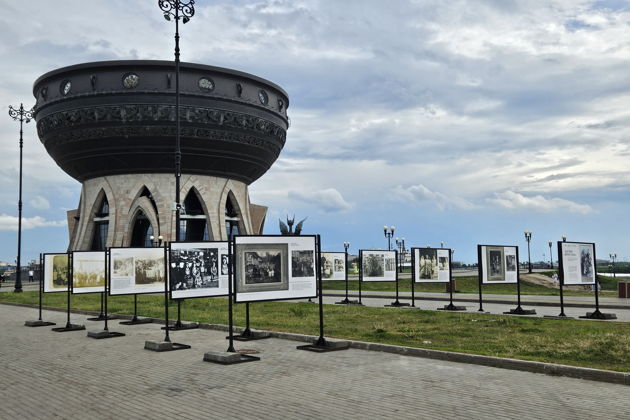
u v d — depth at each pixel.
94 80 63.06
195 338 18.61
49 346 17.45
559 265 22.72
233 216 75.69
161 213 68.44
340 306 30.06
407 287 54.03
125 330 21.61
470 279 60.53
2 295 47.91
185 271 16.94
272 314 25.75
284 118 73.12
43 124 67.00
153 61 62.88
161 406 9.57
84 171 70.44
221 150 67.38
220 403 9.69
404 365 13.01
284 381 11.40
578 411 8.79
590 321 20.97
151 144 64.94
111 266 19.98
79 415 9.15
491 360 12.80
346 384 11.01
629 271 147.00
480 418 8.45
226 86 65.56
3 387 11.44
